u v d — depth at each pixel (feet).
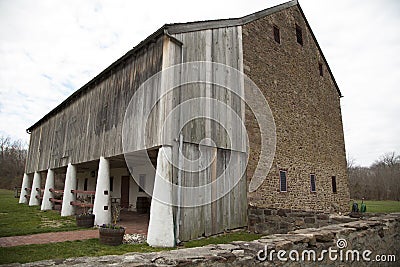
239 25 31.60
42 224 29.37
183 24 24.81
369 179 119.96
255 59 33.09
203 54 26.61
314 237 11.78
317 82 44.39
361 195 113.80
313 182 38.83
